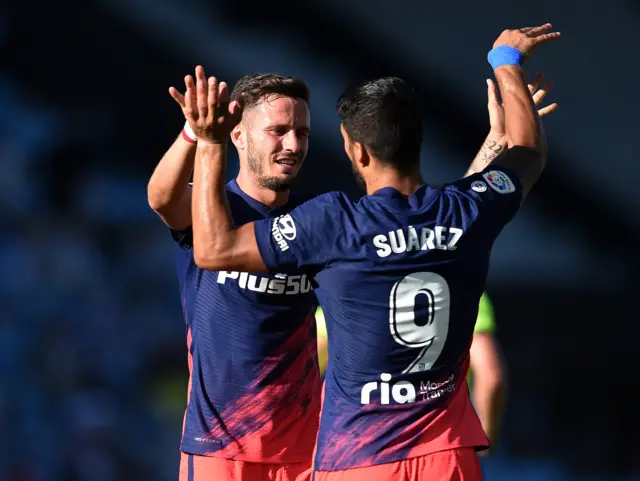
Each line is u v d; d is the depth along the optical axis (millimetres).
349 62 46781
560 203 44781
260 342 14391
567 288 43062
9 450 34312
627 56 44844
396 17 46531
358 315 11578
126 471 35281
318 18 47469
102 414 36031
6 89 45156
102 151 45375
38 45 45969
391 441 11617
